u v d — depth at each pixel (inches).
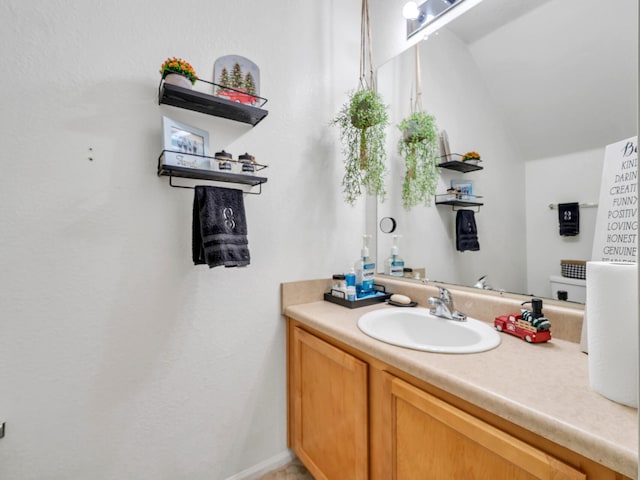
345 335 39.8
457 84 49.6
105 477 40.1
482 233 46.3
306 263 58.0
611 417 20.9
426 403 29.8
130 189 40.9
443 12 51.9
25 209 34.8
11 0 34.0
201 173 42.0
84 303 38.3
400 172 60.4
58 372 36.9
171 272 44.2
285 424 56.6
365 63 66.4
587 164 35.5
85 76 37.8
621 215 31.5
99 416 39.5
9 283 34.2
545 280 39.5
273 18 53.6
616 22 33.3
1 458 34.1
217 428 49.0
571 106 36.8
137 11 41.1
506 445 23.6
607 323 23.1
